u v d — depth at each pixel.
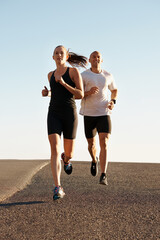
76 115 5.41
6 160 10.02
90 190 5.68
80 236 3.50
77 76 5.30
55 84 5.29
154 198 5.14
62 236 3.50
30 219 4.03
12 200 4.91
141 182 6.59
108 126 6.03
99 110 6.13
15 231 3.64
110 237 3.47
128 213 4.30
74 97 5.42
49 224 3.86
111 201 4.90
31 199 4.98
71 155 5.66
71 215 4.19
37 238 3.44
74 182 6.43
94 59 6.21
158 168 8.81
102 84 6.18
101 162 5.81
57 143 5.07
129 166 9.16
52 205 4.64
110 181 6.62
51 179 6.74
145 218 4.11
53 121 5.20
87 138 6.41
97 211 4.37
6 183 6.10
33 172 7.45
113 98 6.46
